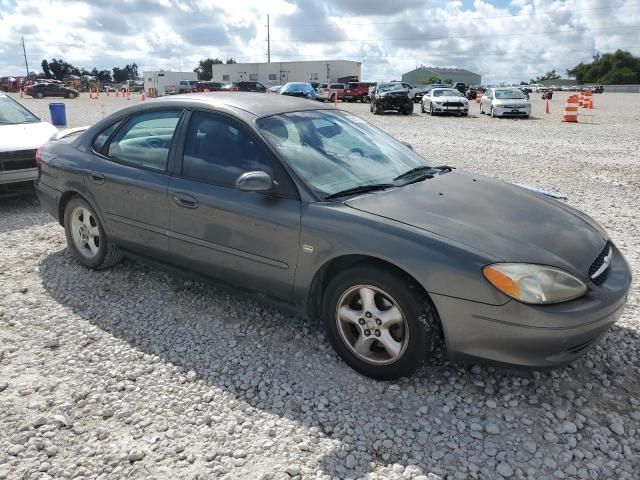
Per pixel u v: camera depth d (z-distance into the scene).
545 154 11.93
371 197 3.22
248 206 3.33
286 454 2.51
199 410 2.83
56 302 4.05
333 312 3.15
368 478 2.36
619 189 8.10
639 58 119.12
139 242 4.05
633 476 2.38
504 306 2.62
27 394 2.94
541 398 2.92
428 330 2.82
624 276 3.02
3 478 2.36
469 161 10.95
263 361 3.28
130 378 3.10
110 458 2.48
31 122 7.30
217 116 3.65
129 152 4.08
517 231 2.95
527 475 2.39
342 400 2.90
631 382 3.06
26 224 6.02
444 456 2.50
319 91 43.12
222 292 4.21
